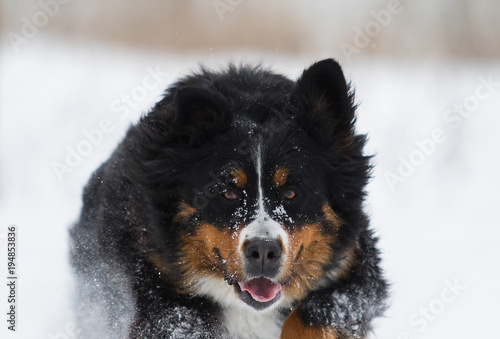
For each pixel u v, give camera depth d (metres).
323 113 7.40
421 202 15.08
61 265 10.23
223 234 7.01
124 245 7.67
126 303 7.69
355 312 7.63
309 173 7.22
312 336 7.41
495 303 9.80
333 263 7.60
